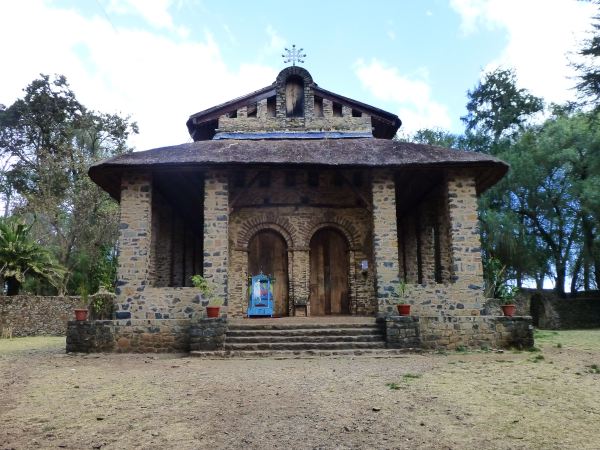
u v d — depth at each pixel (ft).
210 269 45.80
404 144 53.21
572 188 84.84
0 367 34.91
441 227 57.26
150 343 43.19
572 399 23.30
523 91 113.39
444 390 25.25
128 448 16.80
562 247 93.40
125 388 26.43
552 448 16.58
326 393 24.70
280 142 55.62
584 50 79.66
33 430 18.95
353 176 59.88
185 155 47.91
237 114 60.18
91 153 109.19
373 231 47.67
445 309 45.73
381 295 46.09
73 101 120.88
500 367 32.76
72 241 95.66
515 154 92.79
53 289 93.30
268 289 56.70
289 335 41.98
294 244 58.23
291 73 61.21
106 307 66.28
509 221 87.51
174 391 25.48
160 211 61.87
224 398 23.80
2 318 70.28
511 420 19.83
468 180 47.88
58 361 37.73
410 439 17.56
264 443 17.22
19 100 117.29
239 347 40.11
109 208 96.32
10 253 73.97
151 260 58.18
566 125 90.27
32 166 112.37
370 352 39.40
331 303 58.85
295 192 59.41
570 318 82.74
